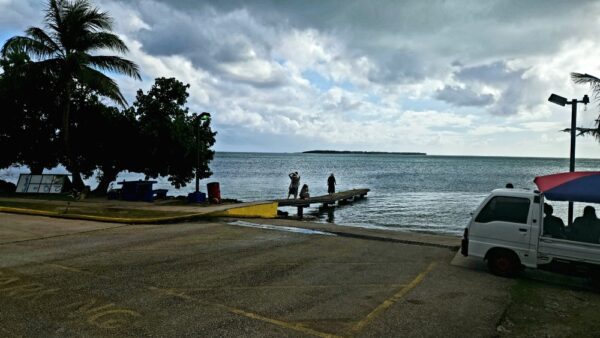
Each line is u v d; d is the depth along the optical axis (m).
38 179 20.50
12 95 19.72
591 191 7.05
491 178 63.84
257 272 7.35
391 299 6.05
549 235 7.40
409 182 54.47
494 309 5.75
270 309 5.49
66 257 8.11
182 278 6.84
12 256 8.10
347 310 5.53
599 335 4.99
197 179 18.44
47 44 19.94
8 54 20.48
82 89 21.25
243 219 14.27
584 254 6.88
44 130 21.03
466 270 7.96
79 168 21.80
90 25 20.36
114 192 18.94
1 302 5.51
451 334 4.84
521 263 7.38
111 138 20.64
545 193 7.42
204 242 9.98
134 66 20.75
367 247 9.98
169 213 14.31
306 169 93.12
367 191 35.50
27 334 4.51
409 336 4.74
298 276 7.16
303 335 4.68
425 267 8.10
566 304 6.11
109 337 4.48
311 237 11.11
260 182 49.25
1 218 12.96
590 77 11.88
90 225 12.19
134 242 9.78
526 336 4.90
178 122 20.61
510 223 7.52
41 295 5.82
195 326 4.85
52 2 19.47
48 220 12.85
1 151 20.73
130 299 5.74
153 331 4.67
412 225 19.67
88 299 5.70
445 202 30.20
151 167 21.34
